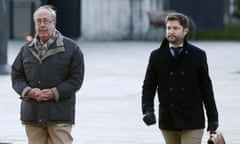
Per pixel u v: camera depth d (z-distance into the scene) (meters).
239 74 43.44
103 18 80.06
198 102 14.54
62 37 15.27
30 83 15.15
